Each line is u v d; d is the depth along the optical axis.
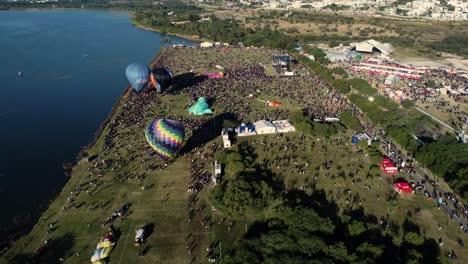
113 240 91.25
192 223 98.50
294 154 134.00
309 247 81.31
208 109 171.38
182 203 106.56
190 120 162.62
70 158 139.12
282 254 79.44
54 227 97.38
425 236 94.81
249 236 93.31
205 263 85.50
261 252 81.75
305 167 125.38
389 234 92.12
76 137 158.00
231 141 143.12
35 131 164.12
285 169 123.88
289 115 169.88
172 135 120.38
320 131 146.75
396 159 132.62
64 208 104.75
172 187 114.00
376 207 105.62
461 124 165.88
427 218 101.69
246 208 97.88
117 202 107.00
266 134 149.38
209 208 104.38
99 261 85.00
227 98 191.38
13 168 132.50
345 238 90.12
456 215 103.12
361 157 133.25
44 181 123.44
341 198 109.38
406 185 113.19
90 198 108.94
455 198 110.56
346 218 94.69
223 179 116.88
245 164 121.56
